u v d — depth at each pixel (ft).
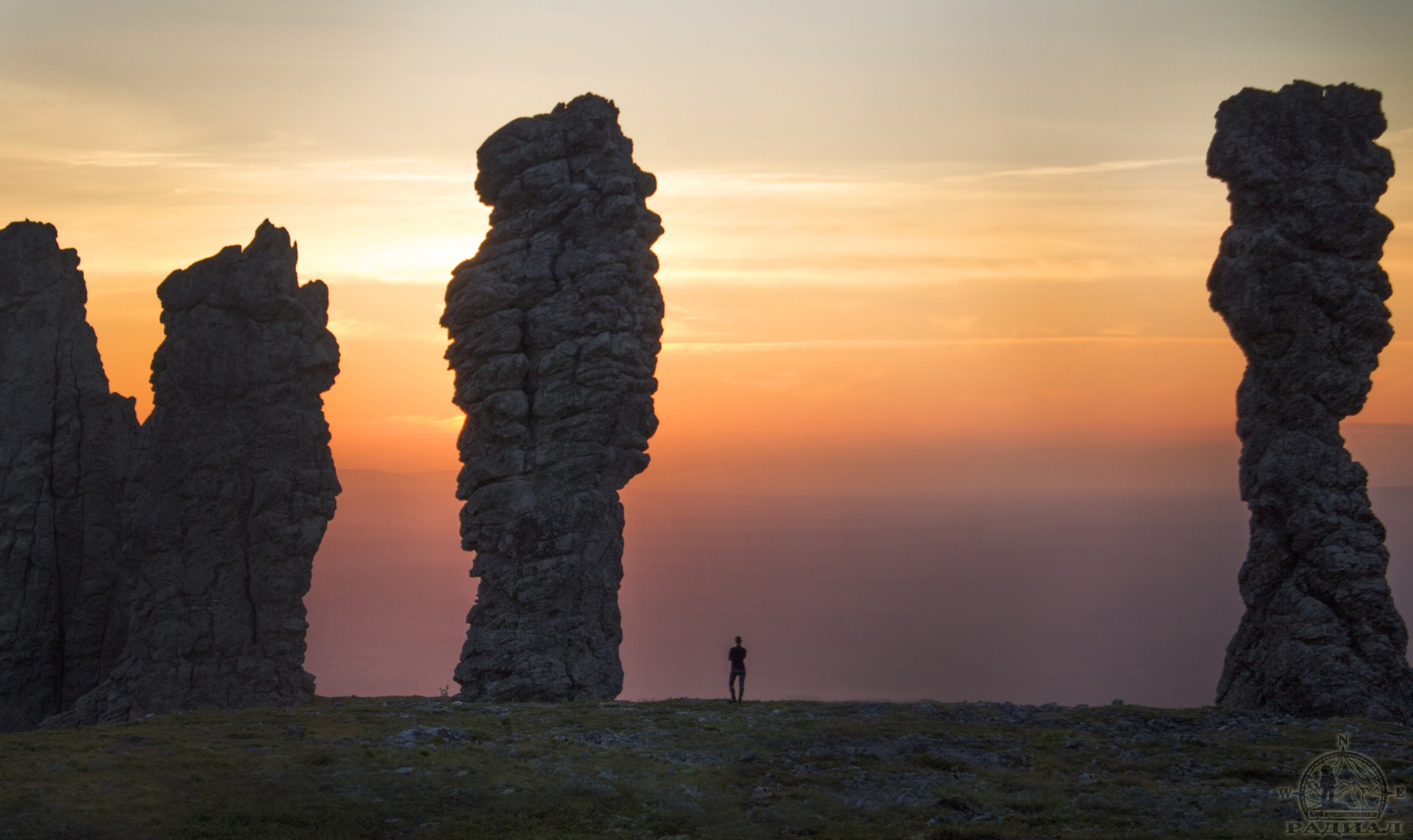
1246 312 145.38
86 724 144.66
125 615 156.66
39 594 153.69
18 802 90.38
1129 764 108.99
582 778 104.37
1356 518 141.38
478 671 150.71
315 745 109.70
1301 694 136.15
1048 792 101.09
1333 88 149.59
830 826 95.30
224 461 150.61
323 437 156.04
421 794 98.78
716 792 102.42
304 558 152.87
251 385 152.56
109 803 91.97
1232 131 148.97
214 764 102.32
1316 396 143.43
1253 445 146.30
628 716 128.36
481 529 155.84
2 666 150.61
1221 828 90.99
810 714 129.18
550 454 154.51
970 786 102.73
